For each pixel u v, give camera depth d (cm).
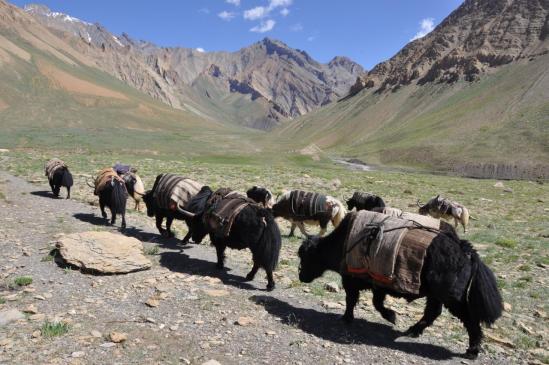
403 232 761
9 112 16150
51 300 830
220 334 752
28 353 630
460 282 710
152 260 1162
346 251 818
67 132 11438
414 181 4825
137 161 4569
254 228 1002
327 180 3878
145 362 638
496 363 737
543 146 13250
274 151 11919
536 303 1041
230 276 1102
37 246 1162
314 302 968
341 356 717
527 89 19025
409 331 817
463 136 16138
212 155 9194
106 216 1605
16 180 2445
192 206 1200
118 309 819
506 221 2280
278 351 713
